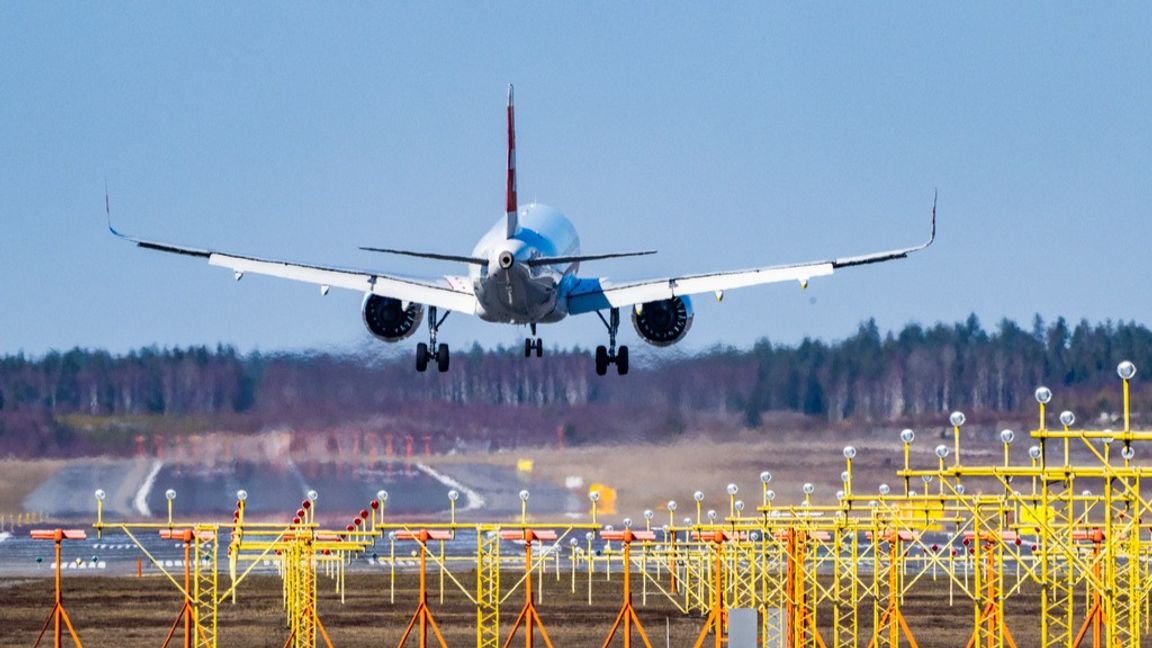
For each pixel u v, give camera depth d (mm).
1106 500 166500
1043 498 171250
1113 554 168750
